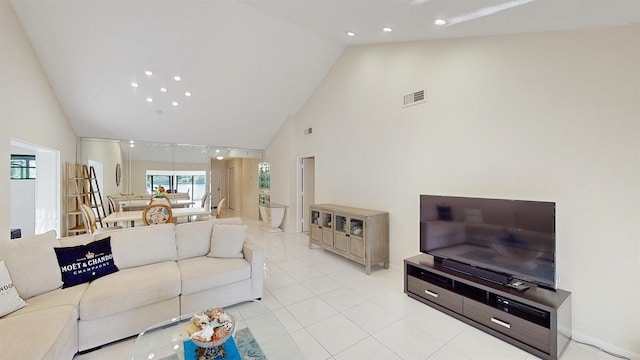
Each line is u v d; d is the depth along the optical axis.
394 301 2.95
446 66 3.27
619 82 2.07
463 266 2.72
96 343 2.12
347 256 4.14
